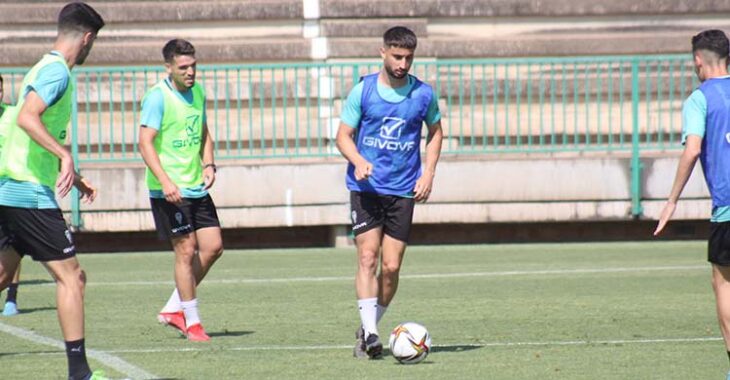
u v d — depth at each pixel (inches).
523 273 1766.7
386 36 1010.1
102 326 1262.3
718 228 888.3
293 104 2383.1
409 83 1024.9
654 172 2183.8
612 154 2237.9
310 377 930.7
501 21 2532.0
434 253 2097.7
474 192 2169.0
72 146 2177.7
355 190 1033.5
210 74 2412.6
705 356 1029.8
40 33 2516.0
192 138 1170.6
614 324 1240.2
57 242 845.2
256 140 2363.4
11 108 1182.9
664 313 1323.8
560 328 1215.6
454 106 2407.7
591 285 1605.6
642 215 2185.0
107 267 1936.5
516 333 1182.9
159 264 1979.6
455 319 1293.1
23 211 842.2
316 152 2279.8
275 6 2497.5
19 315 1362.0
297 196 2158.0
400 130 1020.5
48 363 1010.7
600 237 2287.2
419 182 1035.3
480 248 2185.0
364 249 1030.4
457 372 949.8
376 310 1046.4
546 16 2534.5
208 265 1187.3
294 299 1492.4
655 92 2437.3
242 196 2145.7
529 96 2206.0
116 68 2149.4
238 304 1445.6
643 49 2497.5
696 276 1699.1
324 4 2484.0
